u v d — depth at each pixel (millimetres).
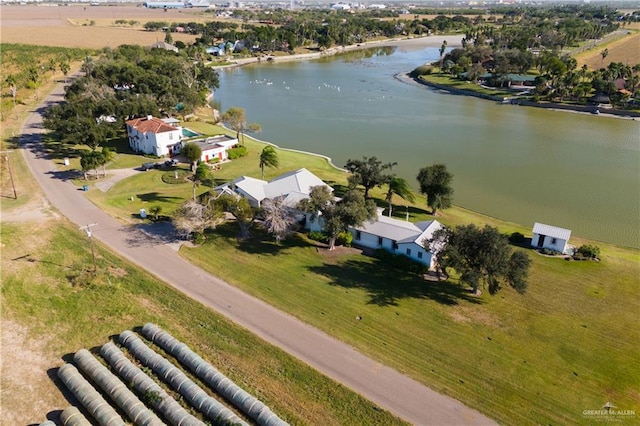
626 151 108875
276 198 63031
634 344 43938
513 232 66375
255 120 130875
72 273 51625
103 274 51750
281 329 44375
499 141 115750
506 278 48312
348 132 121125
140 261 55406
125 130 106938
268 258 57156
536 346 43250
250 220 61438
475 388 38062
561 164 99438
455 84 188625
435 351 42094
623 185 87938
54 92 149250
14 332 42562
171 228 63938
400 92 178375
